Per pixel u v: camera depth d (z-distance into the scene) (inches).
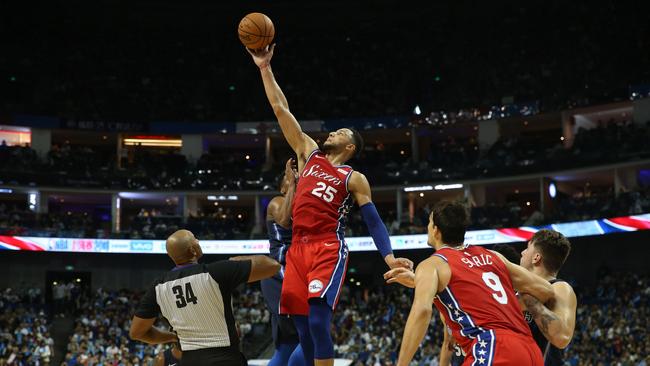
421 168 1663.4
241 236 1531.7
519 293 213.9
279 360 247.1
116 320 1315.2
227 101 1920.5
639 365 914.1
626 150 1440.7
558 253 229.8
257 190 1695.4
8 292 1428.4
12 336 1214.3
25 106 1737.2
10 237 1439.5
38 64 1898.4
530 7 1962.4
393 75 1962.4
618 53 1710.1
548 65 1801.2
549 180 1553.9
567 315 208.5
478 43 1952.5
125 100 1873.8
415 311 188.1
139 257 1577.3
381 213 1781.5
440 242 209.8
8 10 1930.4
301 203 225.5
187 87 1943.9
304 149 240.7
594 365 971.9
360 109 1876.2
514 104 1694.1
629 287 1232.2
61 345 1280.8
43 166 1643.7
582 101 1617.9
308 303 215.5
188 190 1696.6
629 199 1306.6
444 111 1784.0
